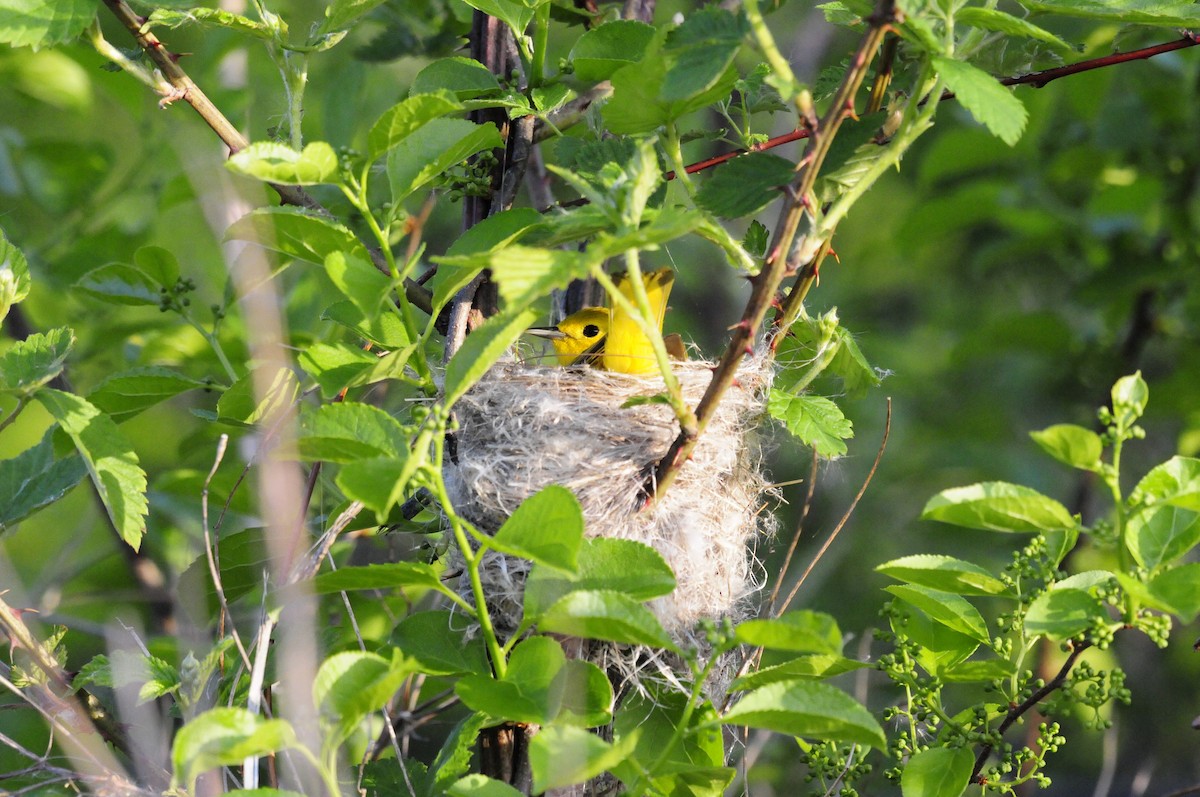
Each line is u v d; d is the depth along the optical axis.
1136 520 5.28
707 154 11.14
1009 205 12.67
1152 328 12.36
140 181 11.30
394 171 5.61
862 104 6.90
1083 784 12.92
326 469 8.08
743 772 7.09
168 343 9.39
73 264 10.60
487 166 6.91
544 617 4.57
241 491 8.64
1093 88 11.91
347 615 8.38
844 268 16.83
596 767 4.28
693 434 5.01
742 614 6.82
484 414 6.77
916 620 6.35
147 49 6.02
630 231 4.41
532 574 5.01
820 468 13.91
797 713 4.44
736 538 6.88
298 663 5.12
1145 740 13.05
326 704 4.47
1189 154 12.12
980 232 15.44
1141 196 12.06
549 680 4.81
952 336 15.44
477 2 6.42
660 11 13.23
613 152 5.66
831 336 7.06
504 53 7.29
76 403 5.50
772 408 6.62
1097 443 4.82
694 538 6.45
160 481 8.91
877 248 16.45
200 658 6.27
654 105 5.17
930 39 4.58
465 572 6.32
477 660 5.62
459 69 6.59
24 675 5.86
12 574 6.36
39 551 11.54
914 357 15.84
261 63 11.05
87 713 6.09
